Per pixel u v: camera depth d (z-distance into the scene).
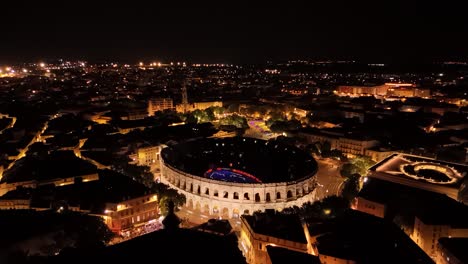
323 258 167.75
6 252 162.25
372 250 169.12
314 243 182.38
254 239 188.38
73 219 190.75
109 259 86.75
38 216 195.62
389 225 194.00
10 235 174.00
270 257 162.12
